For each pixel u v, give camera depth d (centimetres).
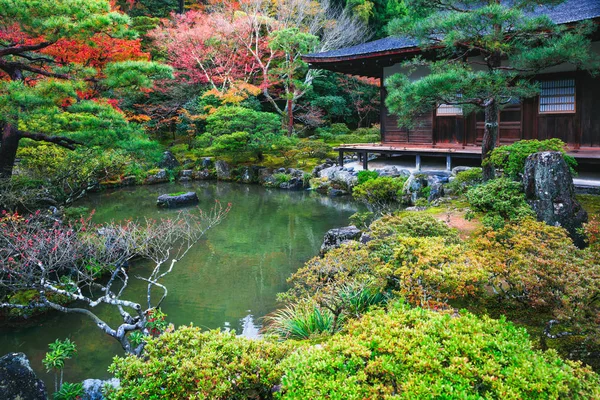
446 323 312
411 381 261
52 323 661
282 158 2091
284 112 2470
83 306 712
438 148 1414
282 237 1076
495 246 475
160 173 1988
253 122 2012
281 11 2430
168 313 679
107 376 526
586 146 1183
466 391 254
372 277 533
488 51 923
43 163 1066
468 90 814
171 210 1409
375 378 282
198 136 2306
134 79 898
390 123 1644
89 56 996
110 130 848
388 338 302
